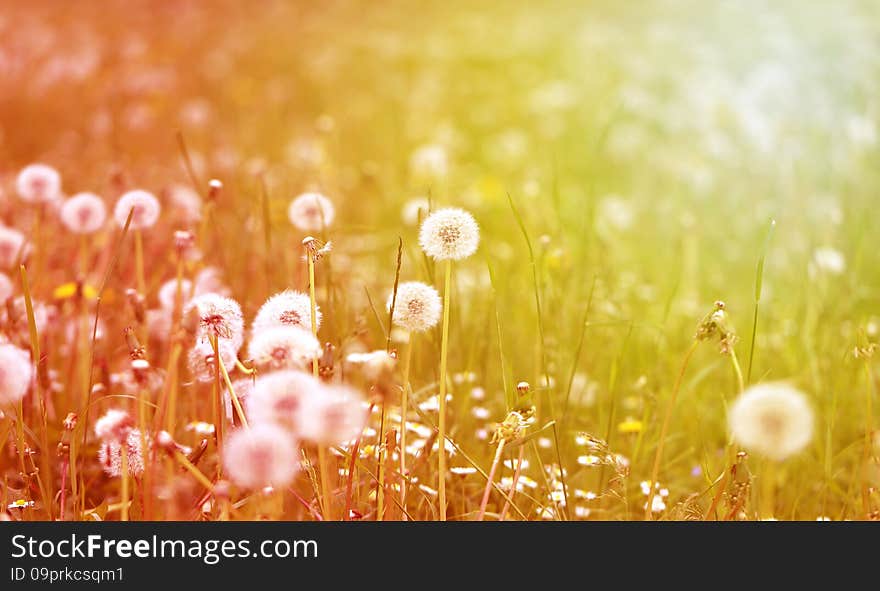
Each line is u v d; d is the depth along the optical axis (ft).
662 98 17.07
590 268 8.64
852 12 21.63
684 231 10.30
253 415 5.74
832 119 13.53
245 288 7.57
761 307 8.55
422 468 6.59
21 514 6.31
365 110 17.06
